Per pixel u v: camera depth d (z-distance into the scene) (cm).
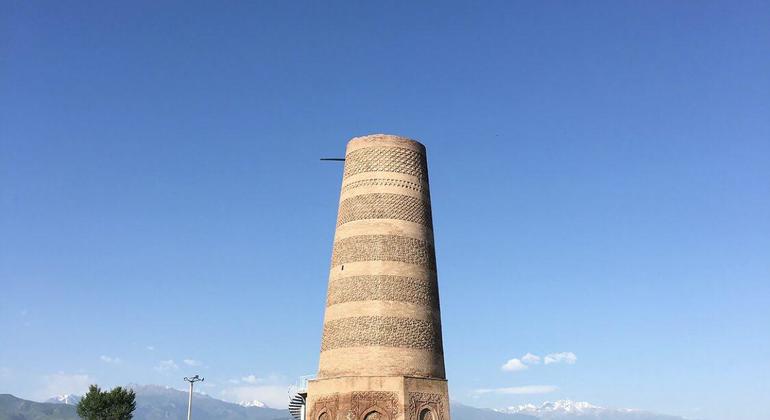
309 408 5694
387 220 5903
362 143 6169
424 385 5556
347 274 5831
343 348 5638
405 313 5681
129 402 9538
